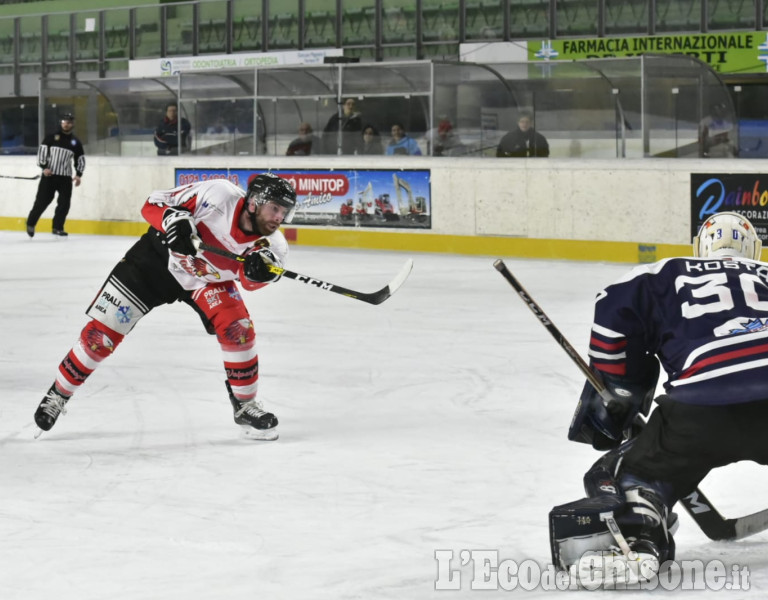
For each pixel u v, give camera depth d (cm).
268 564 478
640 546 434
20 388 887
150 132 2303
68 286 1553
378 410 805
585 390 472
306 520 543
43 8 3541
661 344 446
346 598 434
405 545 502
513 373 941
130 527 534
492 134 1923
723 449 429
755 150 2331
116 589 448
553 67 1855
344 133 2064
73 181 2422
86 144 2400
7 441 715
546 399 839
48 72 3334
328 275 1658
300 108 2106
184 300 728
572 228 1850
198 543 508
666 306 442
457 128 1955
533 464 649
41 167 2267
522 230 1895
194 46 3130
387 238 2031
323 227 2100
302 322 1229
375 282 1573
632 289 444
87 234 2409
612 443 483
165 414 792
